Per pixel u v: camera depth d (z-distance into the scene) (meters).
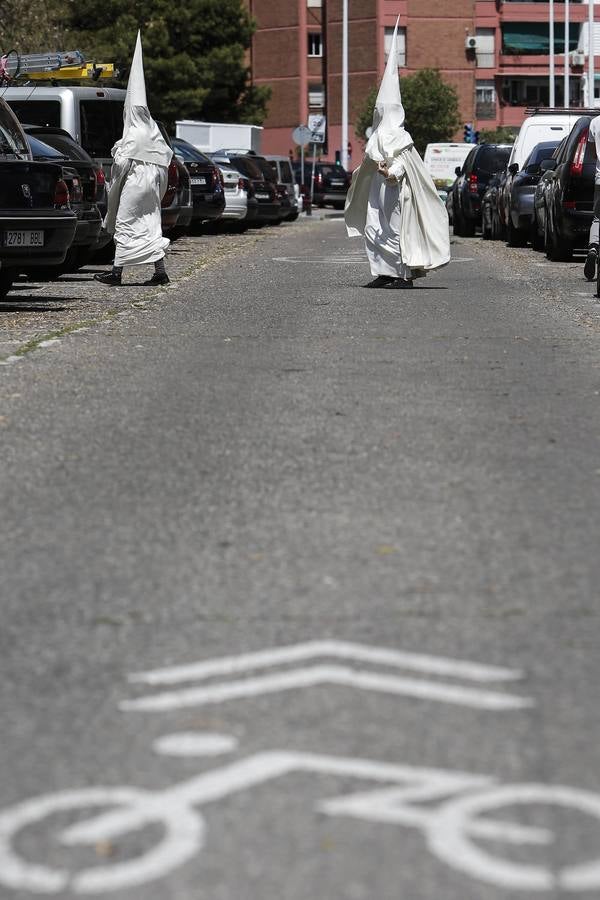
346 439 11.16
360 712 5.63
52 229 21.30
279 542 8.12
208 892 4.24
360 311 21.17
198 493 9.34
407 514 8.79
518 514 8.80
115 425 11.77
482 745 5.30
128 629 6.63
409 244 25.09
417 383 14.05
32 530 8.42
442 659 6.23
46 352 16.47
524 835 4.59
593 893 4.23
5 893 4.25
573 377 14.62
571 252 34.25
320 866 4.39
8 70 39.69
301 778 5.02
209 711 5.65
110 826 4.67
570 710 5.65
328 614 6.84
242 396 13.20
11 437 11.29
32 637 6.54
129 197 26.27
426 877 4.32
